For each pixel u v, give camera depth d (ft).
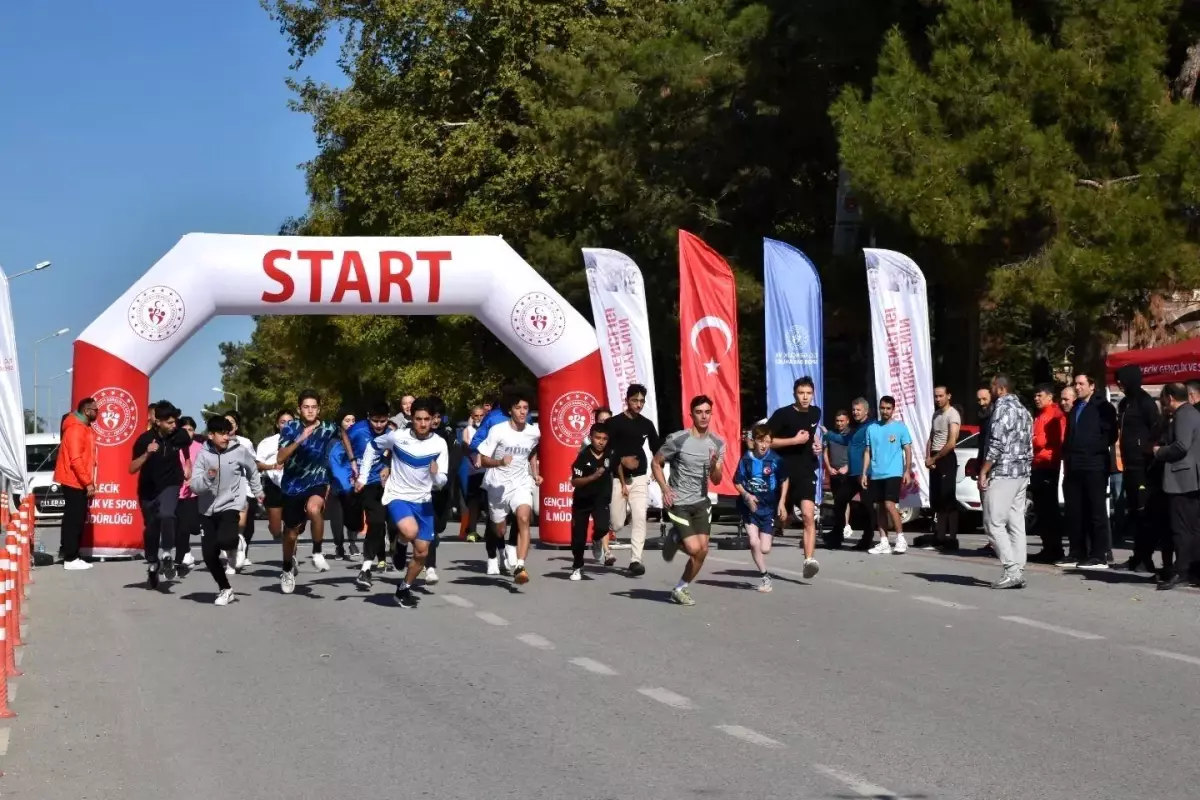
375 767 25.58
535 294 71.00
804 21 91.04
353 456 63.67
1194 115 78.79
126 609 48.14
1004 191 77.46
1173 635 39.91
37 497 115.55
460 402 135.54
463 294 70.23
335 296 68.69
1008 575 50.31
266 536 84.58
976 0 78.74
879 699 31.19
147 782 24.66
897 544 65.26
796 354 73.56
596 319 72.13
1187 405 49.24
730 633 41.01
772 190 108.06
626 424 55.47
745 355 115.85
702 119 106.01
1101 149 80.64
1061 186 77.25
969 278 86.07
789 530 81.56
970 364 104.88
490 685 33.42
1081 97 78.07
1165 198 78.02
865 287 94.17
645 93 107.65
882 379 71.61
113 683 34.14
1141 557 54.49
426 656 37.73
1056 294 77.36
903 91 79.87
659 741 27.37
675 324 114.52
